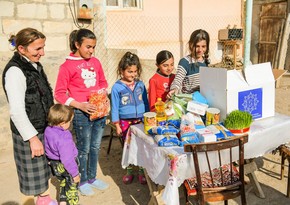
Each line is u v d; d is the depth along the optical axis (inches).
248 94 93.4
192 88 116.5
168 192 76.8
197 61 116.2
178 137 88.6
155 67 224.1
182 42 267.7
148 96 126.5
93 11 192.5
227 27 297.3
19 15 163.2
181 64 115.7
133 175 131.9
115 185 127.5
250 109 95.7
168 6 254.5
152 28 249.3
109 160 153.1
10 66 77.7
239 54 321.4
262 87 96.0
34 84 81.2
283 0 342.0
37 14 169.3
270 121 97.3
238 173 93.0
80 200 116.2
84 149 113.9
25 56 80.8
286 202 108.8
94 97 106.3
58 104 89.1
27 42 77.9
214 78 93.9
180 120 92.5
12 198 119.7
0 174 139.5
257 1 374.0
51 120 86.7
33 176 84.8
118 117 117.2
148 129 92.9
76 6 183.3
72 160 90.4
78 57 106.7
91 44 103.0
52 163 91.0
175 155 78.2
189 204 91.0
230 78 90.2
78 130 110.4
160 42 256.1
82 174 118.6
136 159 100.4
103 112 109.2
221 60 304.2
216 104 95.1
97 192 122.1
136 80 119.6
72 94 107.7
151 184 99.3
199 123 90.1
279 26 351.6
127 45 237.9
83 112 107.9
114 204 113.5
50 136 87.2
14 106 76.4
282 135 96.7
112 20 225.9
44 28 173.8
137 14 237.9
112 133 155.6
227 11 293.7
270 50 366.6
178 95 100.7
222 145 78.2
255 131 89.7
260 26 376.5
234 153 88.5
